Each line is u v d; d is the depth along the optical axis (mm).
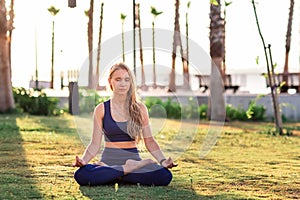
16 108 13148
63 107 14375
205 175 5055
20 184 4453
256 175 5090
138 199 3982
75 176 4434
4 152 6355
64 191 4215
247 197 4148
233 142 7906
